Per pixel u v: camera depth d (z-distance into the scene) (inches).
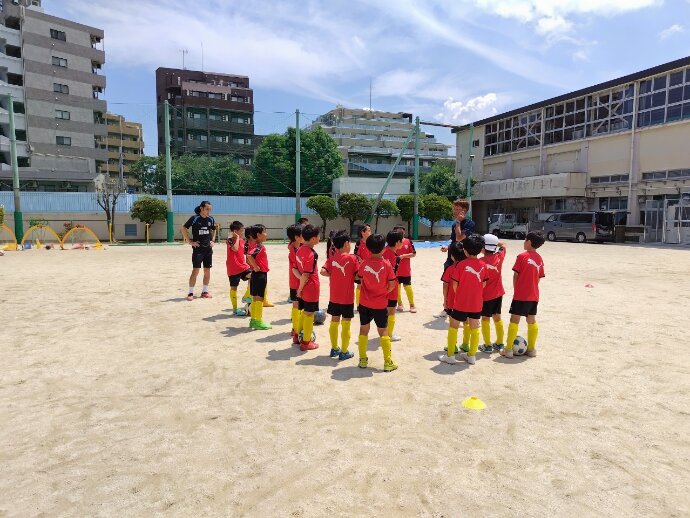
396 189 1494.8
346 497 105.9
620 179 1241.4
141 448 128.3
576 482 112.5
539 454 126.1
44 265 592.7
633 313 312.3
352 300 208.5
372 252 192.2
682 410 155.7
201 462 120.9
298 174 1268.5
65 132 1883.6
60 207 1168.8
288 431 138.9
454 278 201.5
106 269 550.9
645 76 1154.0
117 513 99.3
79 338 243.8
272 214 1352.1
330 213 1300.4
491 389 174.7
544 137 1502.2
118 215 1177.4
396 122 3914.9
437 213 1382.9
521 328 271.7
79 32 1925.4
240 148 2797.7
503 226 1470.2
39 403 159.8
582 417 150.1
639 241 1143.6
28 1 1913.1
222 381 181.6
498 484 111.6
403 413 152.3
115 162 2854.3
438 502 104.1
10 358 209.0
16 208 987.3
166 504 102.7
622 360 210.5
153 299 356.8
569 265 613.9
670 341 242.2
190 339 243.1
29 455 124.3
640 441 133.8
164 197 1219.9
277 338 246.8
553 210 1465.3
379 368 198.8
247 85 3228.3
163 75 2940.5
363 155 3216.0
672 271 548.7
